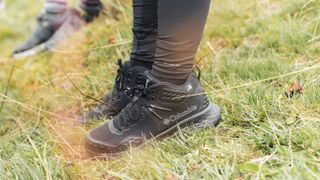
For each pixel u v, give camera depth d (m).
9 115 1.93
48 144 1.53
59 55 2.44
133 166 1.28
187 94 1.38
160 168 1.24
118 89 1.59
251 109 1.50
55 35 2.46
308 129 1.29
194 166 1.24
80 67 2.26
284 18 2.17
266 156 1.22
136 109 1.38
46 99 1.97
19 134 1.70
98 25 2.48
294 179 1.08
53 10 2.45
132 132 1.37
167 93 1.35
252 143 1.33
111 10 2.51
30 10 3.95
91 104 1.83
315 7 2.12
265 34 2.05
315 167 1.12
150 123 1.37
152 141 1.38
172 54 1.31
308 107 1.45
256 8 2.30
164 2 1.25
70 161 1.39
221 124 1.46
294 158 1.18
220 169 1.19
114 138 1.37
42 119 1.82
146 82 1.36
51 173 1.29
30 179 1.28
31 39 2.53
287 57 1.86
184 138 1.38
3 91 2.21
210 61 1.93
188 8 1.25
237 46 2.08
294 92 1.53
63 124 1.71
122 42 2.15
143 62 1.50
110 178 1.28
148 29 1.47
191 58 1.34
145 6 1.45
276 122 1.38
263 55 1.92
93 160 1.39
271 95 1.54
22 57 2.53
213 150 1.30
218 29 2.20
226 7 2.32
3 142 1.63
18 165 1.35
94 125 1.61
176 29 1.27
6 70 2.44
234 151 1.27
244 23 2.21
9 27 3.69
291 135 1.29
